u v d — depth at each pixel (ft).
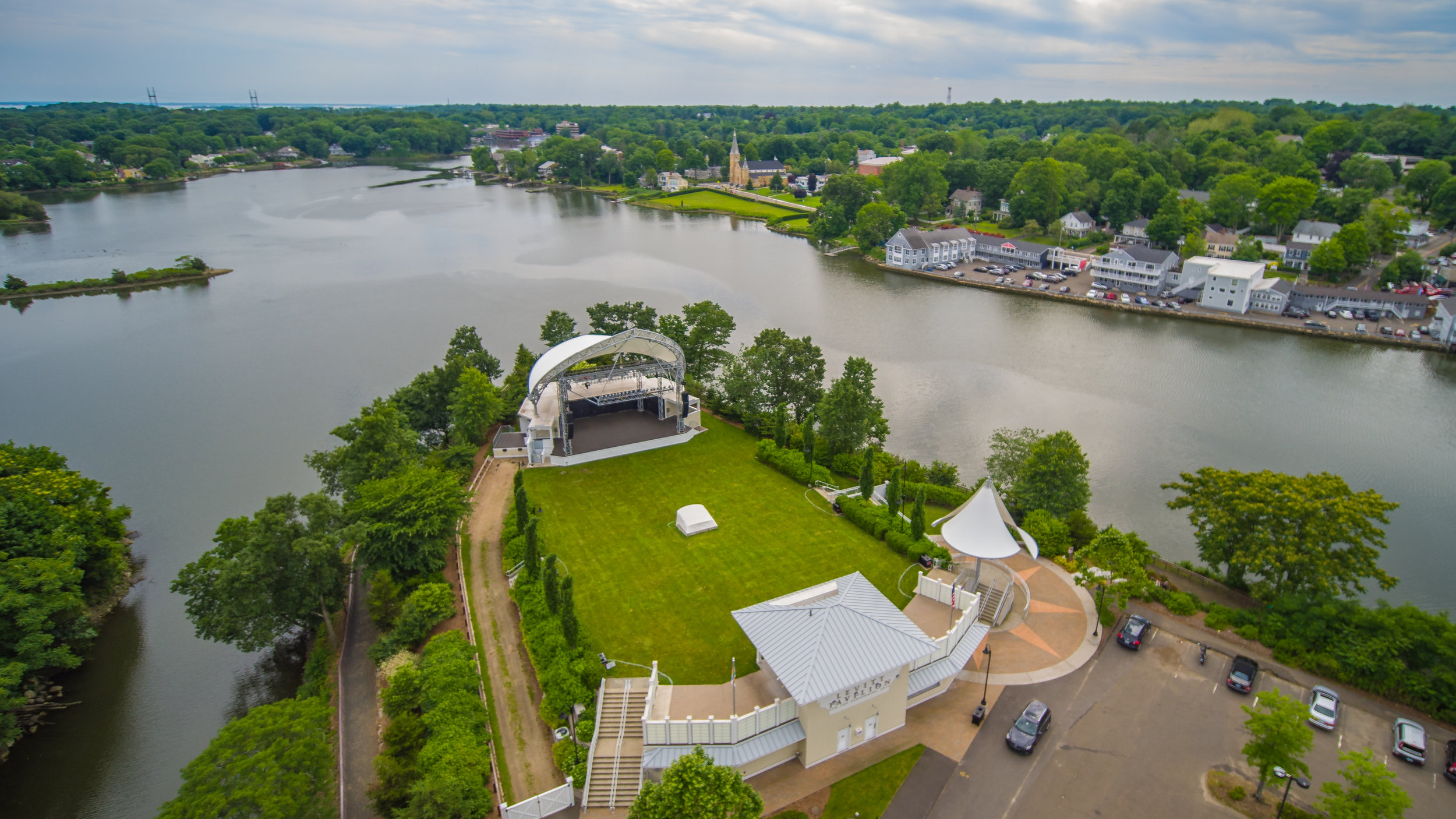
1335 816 135.03
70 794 190.08
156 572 281.54
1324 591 204.74
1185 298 629.51
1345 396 433.48
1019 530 233.76
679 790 134.62
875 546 255.29
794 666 164.66
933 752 171.32
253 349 508.12
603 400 357.20
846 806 157.79
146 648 242.58
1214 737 173.78
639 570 242.17
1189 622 213.66
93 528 258.98
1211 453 363.56
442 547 236.43
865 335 533.96
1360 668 186.39
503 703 192.34
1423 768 163.22
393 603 226.17
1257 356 499.92
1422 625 185.57
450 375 353.72
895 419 394.93
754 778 165.89
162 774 196.03
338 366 477.36
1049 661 198.59
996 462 296.51
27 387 449.89
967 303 627.87
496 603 232.73
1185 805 156.66
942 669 183.93
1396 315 557.33
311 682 212.43
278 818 134.62
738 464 319.27
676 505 284.00
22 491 241.55
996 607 214.90
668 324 401.29
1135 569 208.85
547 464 318.45
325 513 229.04
